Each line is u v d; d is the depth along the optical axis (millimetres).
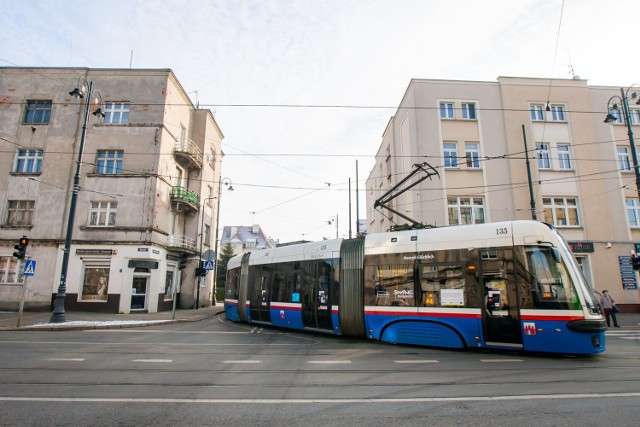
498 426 4461
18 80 23891
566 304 8492
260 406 5230
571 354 8836
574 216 22250
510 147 22562
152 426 4461
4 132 23375
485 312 9305
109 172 23047
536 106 23297
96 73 23938
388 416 4824
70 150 23062
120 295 21328
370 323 11125
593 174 22594
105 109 23750
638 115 23750
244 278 16688
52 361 8227
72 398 5535
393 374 7160
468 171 22172
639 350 9961
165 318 19016
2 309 21359
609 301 16109
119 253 21750
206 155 30422
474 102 23031
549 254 8836
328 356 9039
